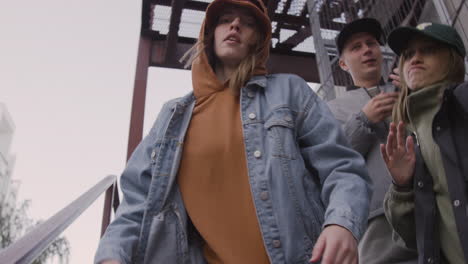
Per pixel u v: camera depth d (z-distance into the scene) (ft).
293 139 3.31
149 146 3.74
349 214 2.56
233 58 4.08
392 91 5.75
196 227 3.11
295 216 2.90
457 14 8.26
